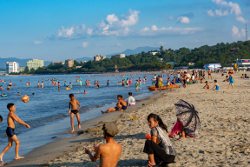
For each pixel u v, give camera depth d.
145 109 27.58
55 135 18.86
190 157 10.69
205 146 12.09
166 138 9.94
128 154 11.67
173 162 9.82
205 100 31.50
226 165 9.56
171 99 35.75
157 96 42.09
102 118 24.67
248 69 162.00
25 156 13.88
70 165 11.11
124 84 87.75
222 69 165.75
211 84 61.25
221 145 12.16
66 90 78.94
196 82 69.06
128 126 18.58
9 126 13.06
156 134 9.89
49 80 171.00
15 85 124.19
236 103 27.58
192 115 13.48
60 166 11.12
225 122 17.45
